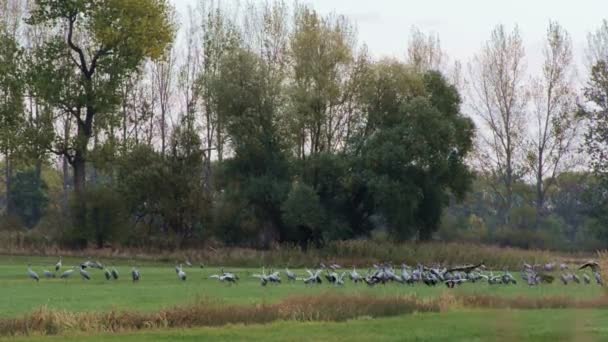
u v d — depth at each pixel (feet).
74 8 285.23
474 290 163.02
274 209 302.45
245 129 298.56
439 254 275.18
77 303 136.77
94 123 298.35
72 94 287.07
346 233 297.53
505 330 114.11
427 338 107.76
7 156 297.94
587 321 122.52
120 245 290.97
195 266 258.16
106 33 283.18
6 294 153.07
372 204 307.17
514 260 267.59
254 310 120.47
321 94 304.71
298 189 289.33
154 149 305.32
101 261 263.08
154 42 295.07
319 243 300.40
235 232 301.43
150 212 300.81
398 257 276.00
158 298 146.51
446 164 299.99
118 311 114.83
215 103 303.48
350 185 300.20
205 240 301.43
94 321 109.50
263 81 301.63
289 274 197.47
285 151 304.30
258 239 304.09
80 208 287.28
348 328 113.80
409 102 300.20
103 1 289.74
